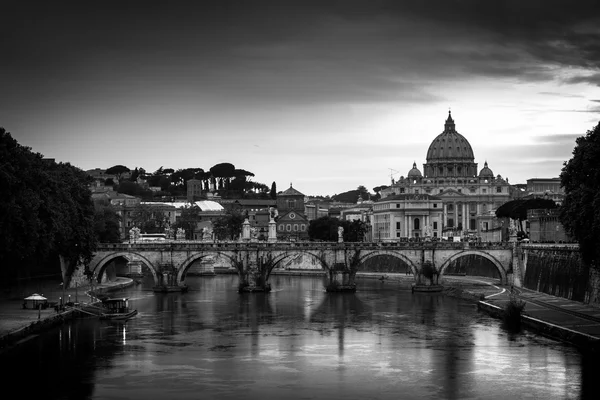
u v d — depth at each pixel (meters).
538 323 170.25
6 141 177.62
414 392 125.75
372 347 157.25
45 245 187.00
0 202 158.00
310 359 147.25
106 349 154.50
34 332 166.38
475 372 136.25
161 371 138.12
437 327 179.38
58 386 128.50
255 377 134.62
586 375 133.62
